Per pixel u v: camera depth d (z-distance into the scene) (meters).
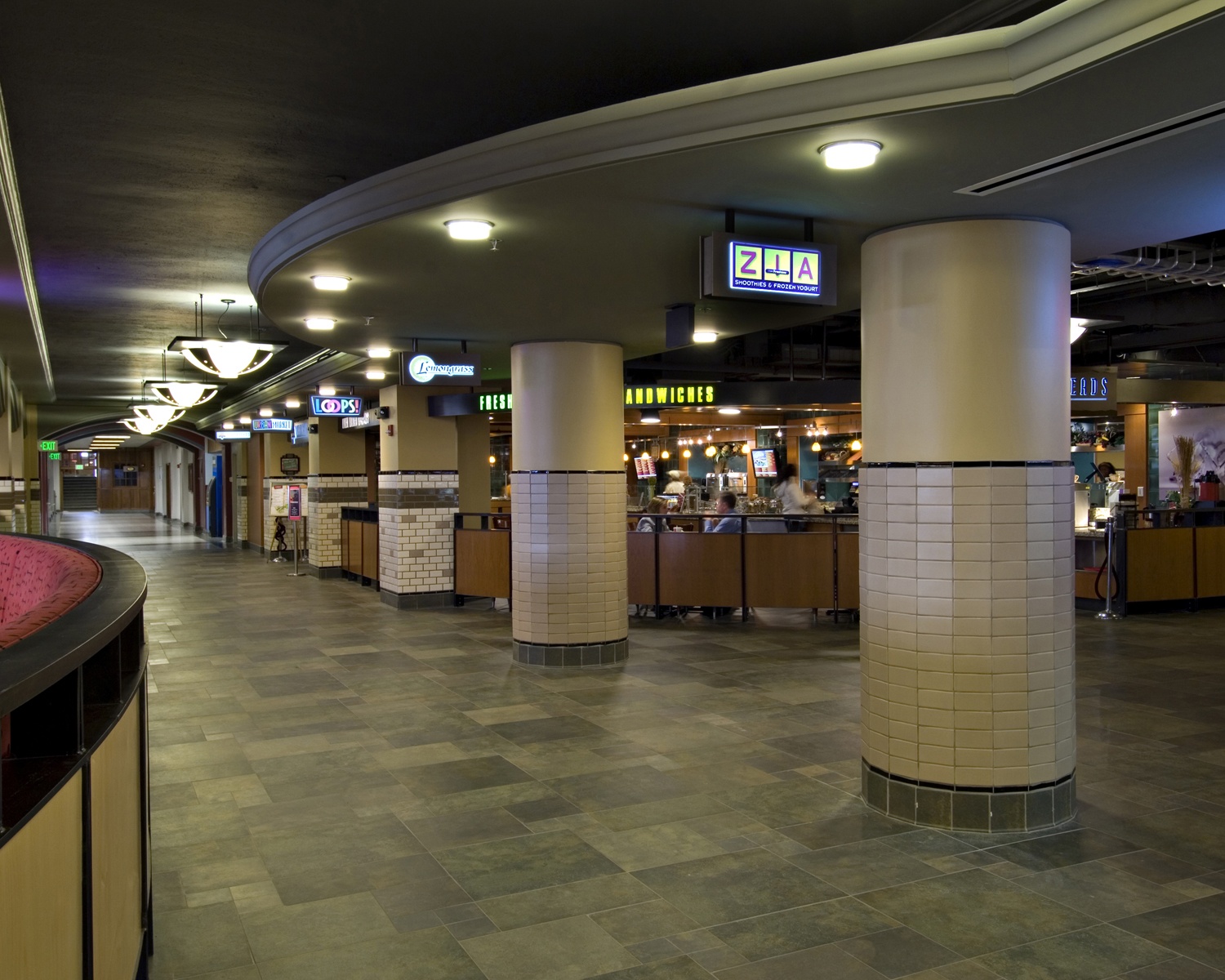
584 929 3.85
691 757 6.14
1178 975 3.45
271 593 15.39
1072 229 5.18
